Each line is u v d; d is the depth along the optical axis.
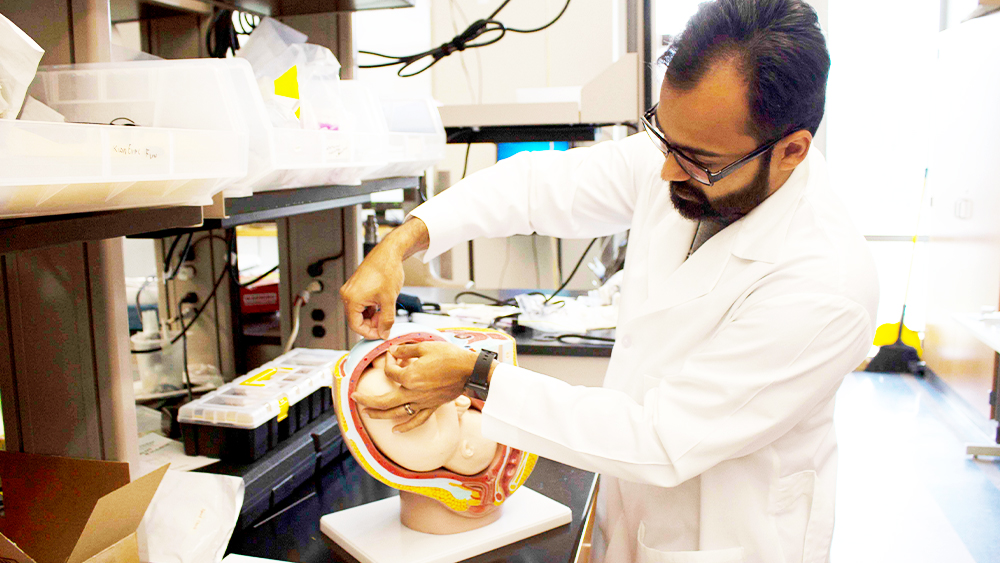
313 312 1.62
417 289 2.84
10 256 0.86
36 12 0.80
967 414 3.59
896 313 4.27
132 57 1.04
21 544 0.89
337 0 1.38
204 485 0.99
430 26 3.87
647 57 2.05
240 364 1.69
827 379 0.87
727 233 1.00
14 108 0.62
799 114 0.83
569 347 1.83
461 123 2.18
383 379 0.92
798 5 0.82
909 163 4.08
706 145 0.84
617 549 1.17
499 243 3.98
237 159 0.78
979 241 3.46
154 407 1.46
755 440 0.87
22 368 0.88
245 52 1.08
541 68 3.71
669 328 1.02
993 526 2.57
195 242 1.62
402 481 0.92
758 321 0.87
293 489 1.15
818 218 0.95
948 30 3.83
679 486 1.06
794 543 1.03
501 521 1.01
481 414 0.94
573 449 0.89
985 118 3.44
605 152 1.29
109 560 0.78
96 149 0.60
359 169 1.23
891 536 2.52
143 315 1.66
